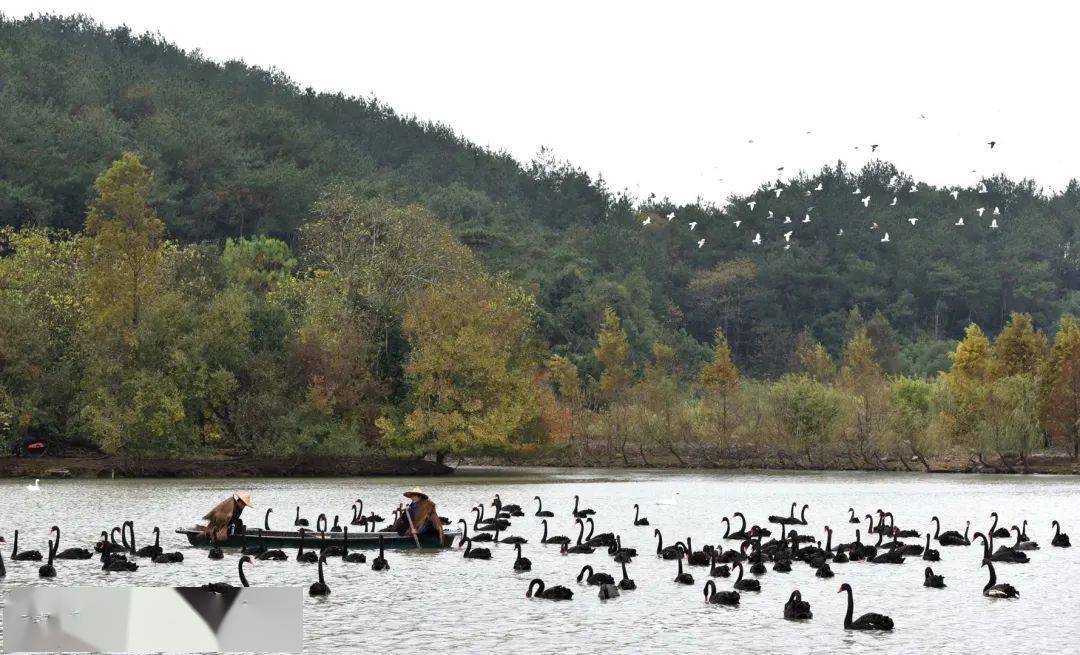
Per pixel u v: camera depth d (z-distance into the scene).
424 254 141.00
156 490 92.69
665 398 145.88
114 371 110.50
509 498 88.75
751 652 35.72
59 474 105.75
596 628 38.81
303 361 119.94
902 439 133.62
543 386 138.62
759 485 105.56
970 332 161.12
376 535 56.66
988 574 51.31
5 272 119.94
